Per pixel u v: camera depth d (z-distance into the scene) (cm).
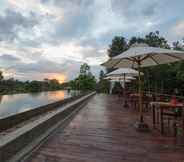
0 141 258
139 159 285
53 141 362
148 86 1554
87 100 1309
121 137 394
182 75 1137
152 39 1814
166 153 309
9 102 1045
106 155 297
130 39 2667
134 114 699
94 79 3356
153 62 540
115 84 2539
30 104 865
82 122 546
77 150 316
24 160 270
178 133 424
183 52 394
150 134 418
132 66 566
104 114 700
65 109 584
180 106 414
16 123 407
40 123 374
